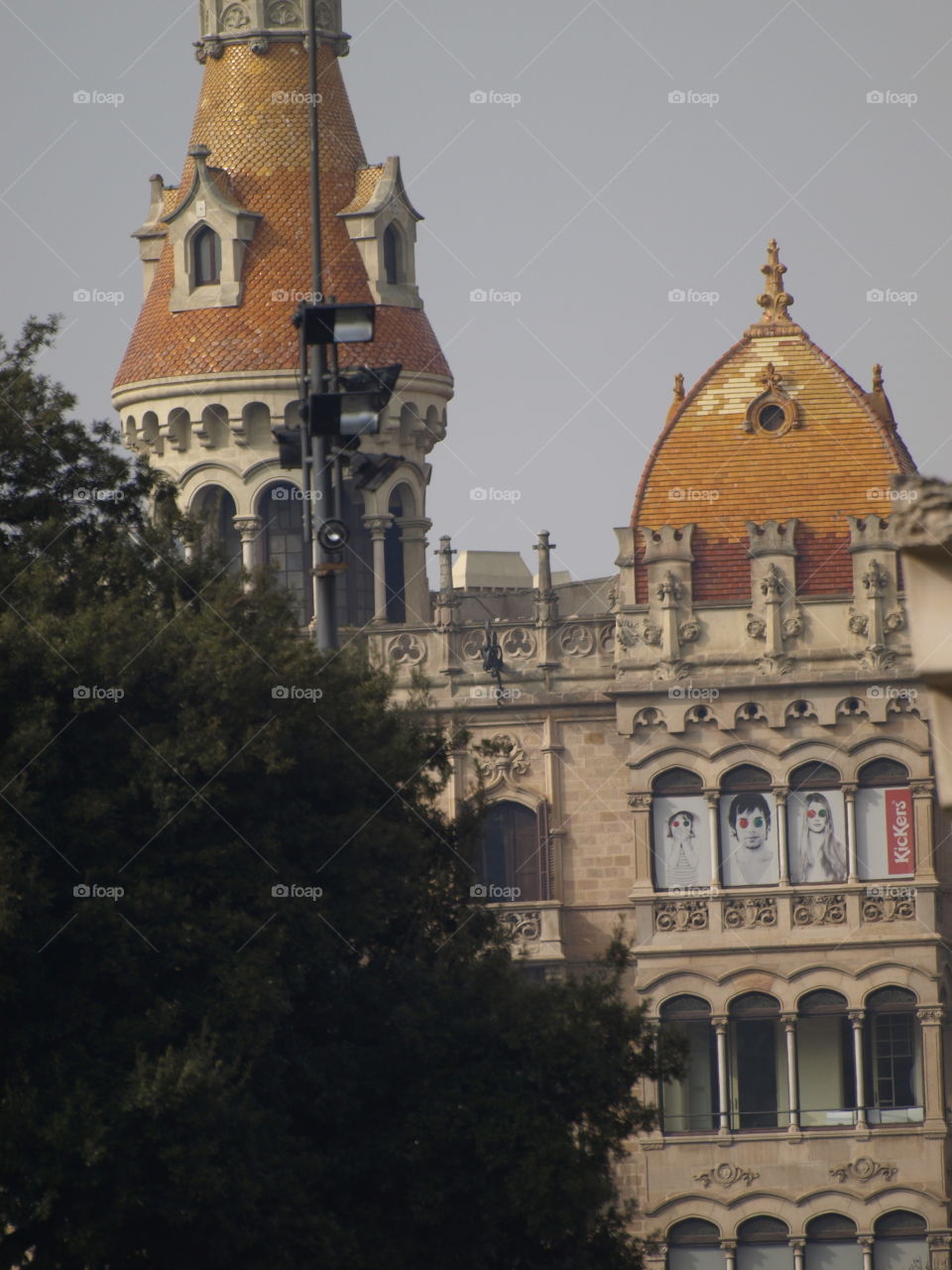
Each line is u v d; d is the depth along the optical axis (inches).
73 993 5009.8
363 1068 5388.8
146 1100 4712.1
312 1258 4923.7
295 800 5428.2
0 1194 4766.2
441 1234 5280.5
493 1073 5383.9
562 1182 5187.0
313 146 5275.6
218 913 5103.3
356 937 5433.1
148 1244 4936.0
